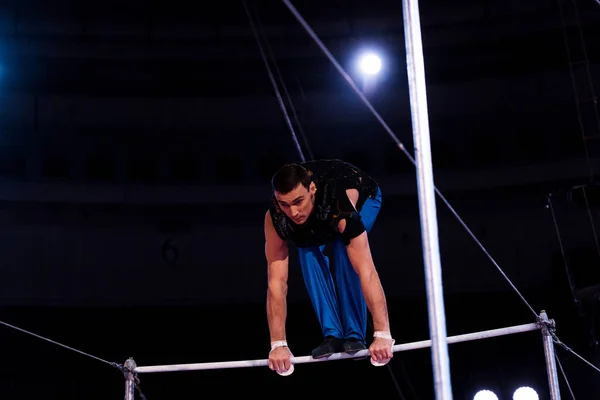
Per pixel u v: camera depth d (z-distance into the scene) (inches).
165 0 429.4
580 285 326.6
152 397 377.4
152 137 418.0
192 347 388.2
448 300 387.5
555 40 407.8
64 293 386.6
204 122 416.8
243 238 403.9
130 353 385.1
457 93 408.5
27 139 407.2
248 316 394.3
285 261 117.6
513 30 407.5
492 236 390.9
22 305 383.6
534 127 406.0
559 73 397.1
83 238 394.9
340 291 119.4
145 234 400.2
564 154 396.2
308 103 418.3
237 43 430.9
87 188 397.1
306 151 419.2
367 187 118.9
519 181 391.2
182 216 405.1
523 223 389.1
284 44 428.8
